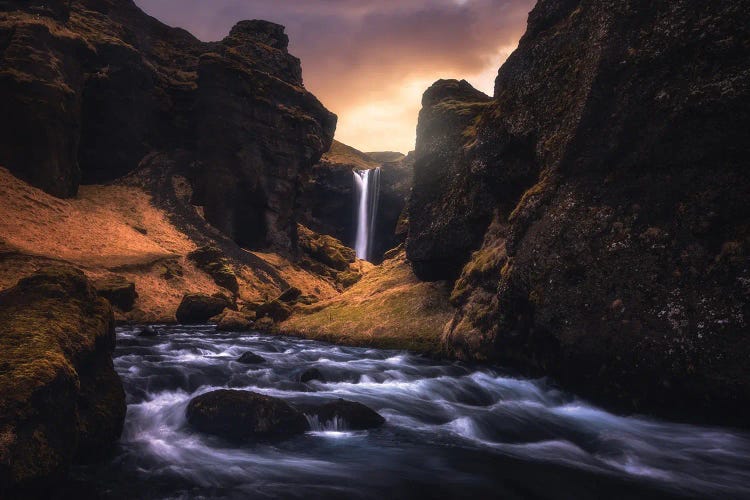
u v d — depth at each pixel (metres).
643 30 9.40
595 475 5.90
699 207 8.09
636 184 9.03
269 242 43.53
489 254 12.79
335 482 5.36
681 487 5.60
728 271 7.50
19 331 4.92
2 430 3.82
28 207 28.78
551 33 12.48
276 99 45.84
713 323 7.35
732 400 7.03
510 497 5.23
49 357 4.57
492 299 11.79
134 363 9.82
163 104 43.94
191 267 31.41
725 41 8.18
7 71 30.09
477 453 6.48
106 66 38.34
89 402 5.43
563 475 5.86
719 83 8.06
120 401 5.90
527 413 8.34
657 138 8.82
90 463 5.32
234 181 41.97
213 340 16.25
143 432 6.39
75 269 6.41
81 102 36.09
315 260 47.28
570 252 9.45
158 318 24.53
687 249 8.05
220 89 42.03
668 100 8.72
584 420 8.06
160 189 39.91
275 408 6.74
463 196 15.00
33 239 26.48
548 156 11.14
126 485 4.94
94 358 5.80
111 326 6.34
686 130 8.44
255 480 5.29
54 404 4.40
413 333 14.25
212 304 24.80
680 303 7.80
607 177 9.52
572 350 8.83
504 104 13.16
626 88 9.41
